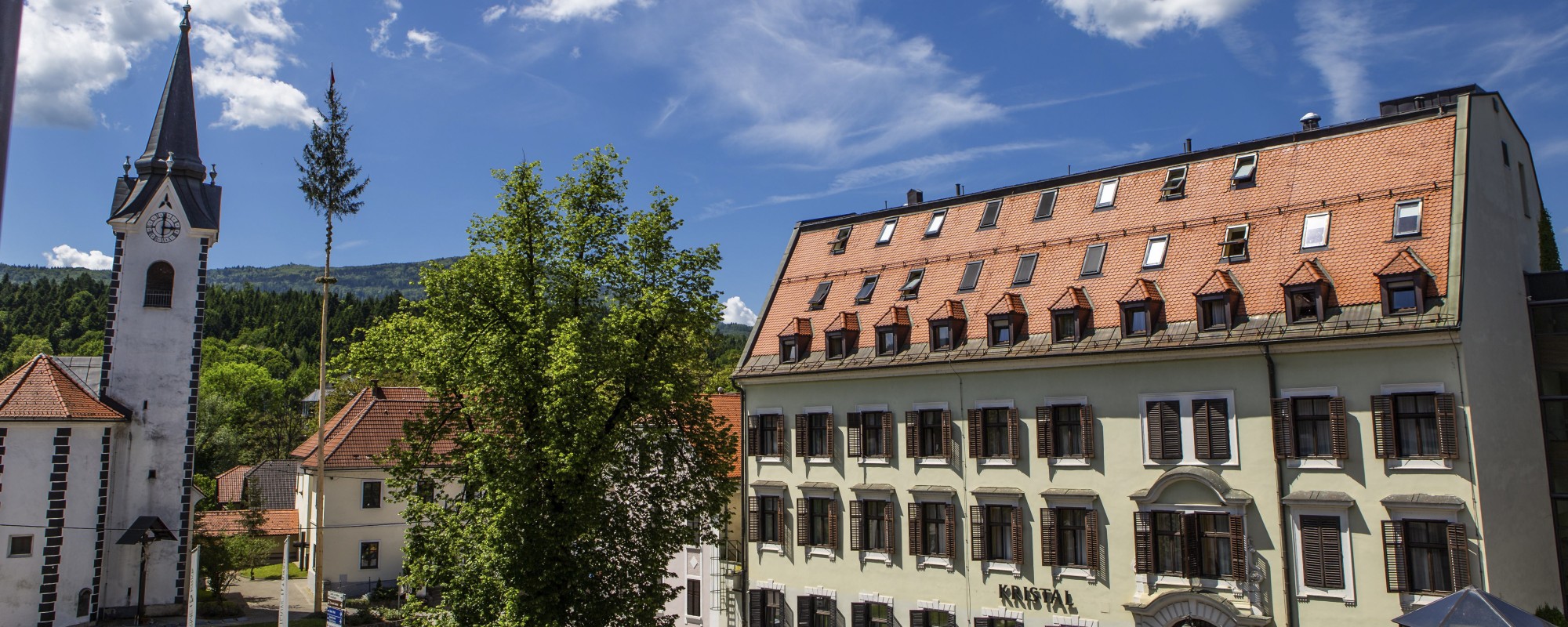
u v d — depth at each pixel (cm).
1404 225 2964
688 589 4522
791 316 4341
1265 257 3184
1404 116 3192
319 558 4875
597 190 3241
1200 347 3089
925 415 3738
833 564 3888
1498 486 2773
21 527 4619
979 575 3506
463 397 3125
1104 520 3256
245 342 16350
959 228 4094
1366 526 2798
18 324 14600
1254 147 3488
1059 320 3453
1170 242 3431
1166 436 3148
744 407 4309
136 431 5072
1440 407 2698
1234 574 2972
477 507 2961
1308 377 2933
